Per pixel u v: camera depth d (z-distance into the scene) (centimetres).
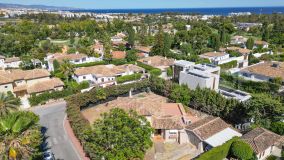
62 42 16288
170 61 9656
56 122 5691
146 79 7550
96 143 3519
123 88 7006
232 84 7412
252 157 3916
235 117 5300
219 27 19900
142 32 16662
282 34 15962
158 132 5019
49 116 6009
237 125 5212
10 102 4950
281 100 5541
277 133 4681
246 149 3875
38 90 6969
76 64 9531
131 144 3428
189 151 4506
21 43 12456
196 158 3919
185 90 6316
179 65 7931
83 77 8169
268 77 6994
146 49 12719
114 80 8069
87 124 4919
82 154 4406
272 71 7088
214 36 13625
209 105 5678
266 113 4834
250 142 4119
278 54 11688
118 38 16500
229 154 4153
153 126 4806
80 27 19125
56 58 9875
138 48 13225
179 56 11056
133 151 3400
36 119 4519
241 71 7719
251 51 12019
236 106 5294
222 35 14538
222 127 4722
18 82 7388
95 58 10744
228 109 5359
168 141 4828
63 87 7550
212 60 10438
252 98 5153
